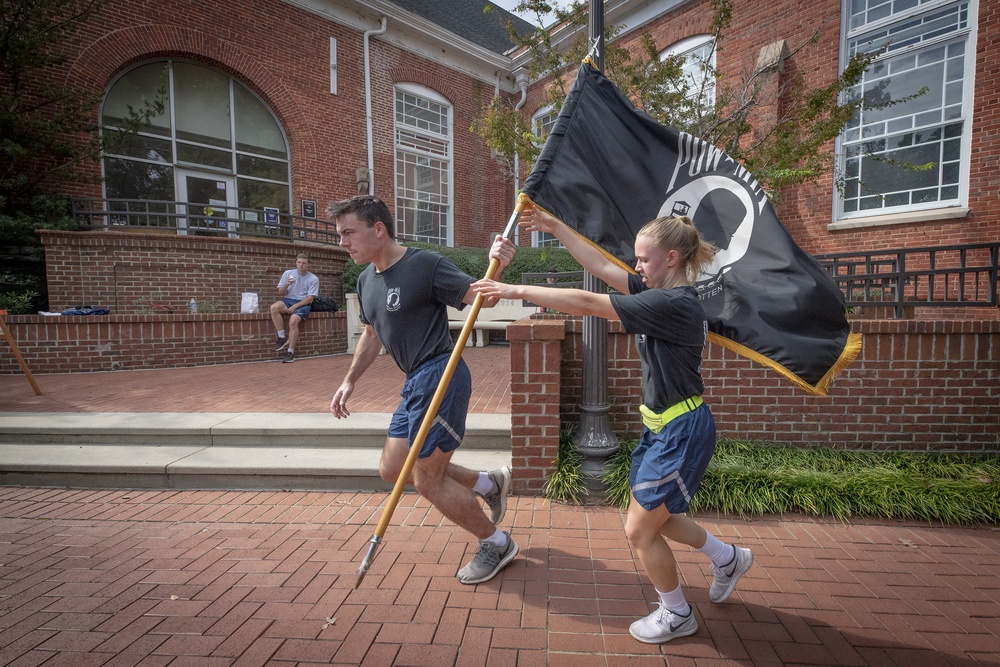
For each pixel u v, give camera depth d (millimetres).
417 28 13875
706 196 2615
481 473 2873
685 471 2023
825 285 2359
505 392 5668
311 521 3377
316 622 2332
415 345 2475
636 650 2143
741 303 2473
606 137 2721
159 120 10828
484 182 16047
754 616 2371
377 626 2299
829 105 5473
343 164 13008
